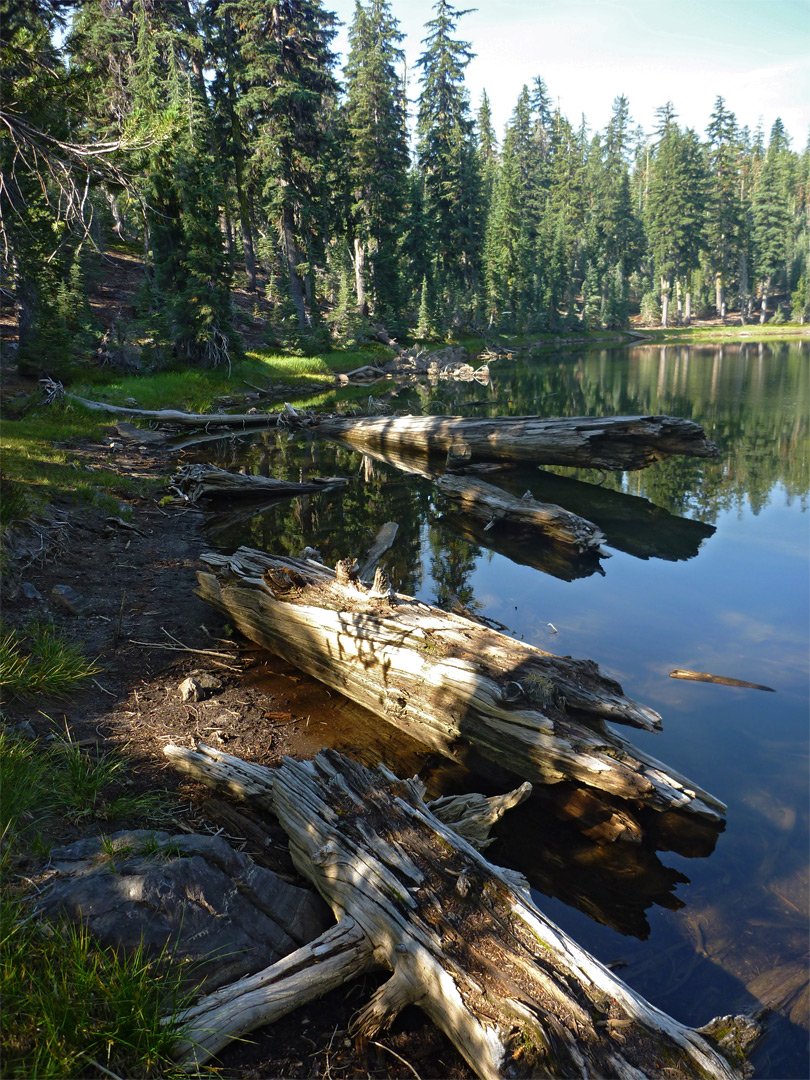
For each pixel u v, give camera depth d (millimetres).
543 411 22938
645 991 3119
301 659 6203
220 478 12898
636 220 85875
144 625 6988
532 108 89625
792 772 4699
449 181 59281
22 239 17109
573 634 6996
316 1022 2820
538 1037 2518
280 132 35938
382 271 50344
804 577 8656
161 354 27156
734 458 15609
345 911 3223
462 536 10883
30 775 3779
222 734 5102
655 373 36500
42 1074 2230
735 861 3969
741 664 6297
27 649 5750
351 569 6270
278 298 44281
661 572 8969
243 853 3535
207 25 38562
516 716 4574
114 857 3195
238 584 6750
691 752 4938
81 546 8938
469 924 3049
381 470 15875
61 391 19453
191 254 27156
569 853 4090
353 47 49750
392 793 3875
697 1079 2543
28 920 2688
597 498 13172
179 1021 2539
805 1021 2941
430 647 5215
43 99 7500
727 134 79438
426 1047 2770
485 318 64062
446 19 55875
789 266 85125
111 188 8477
